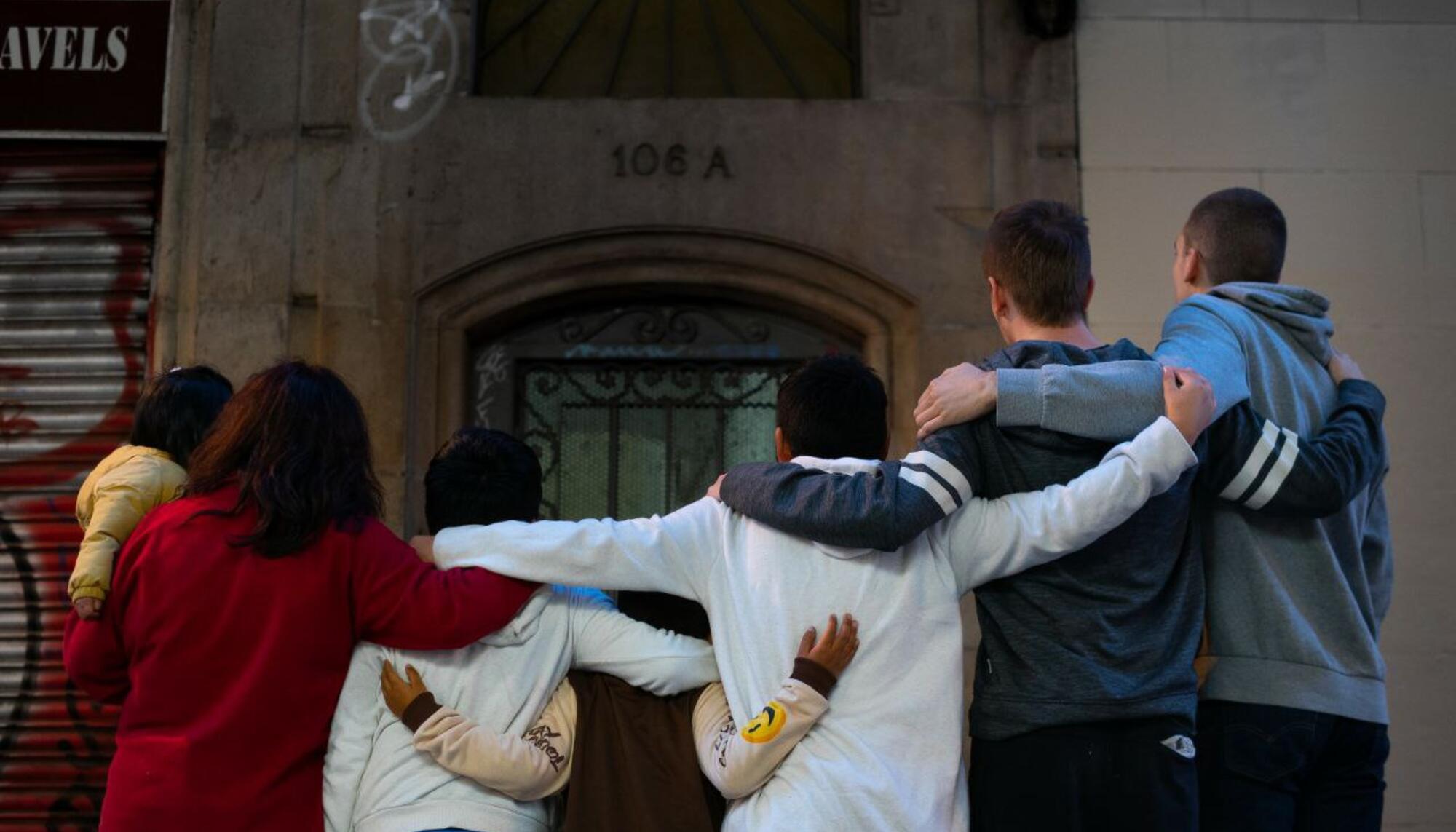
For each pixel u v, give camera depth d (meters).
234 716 2.29
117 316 4.81
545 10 5.11
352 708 2.44
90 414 4.77
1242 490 2.50
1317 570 2.58
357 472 2.52
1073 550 2.34
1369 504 2.81
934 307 4.76
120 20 4.94
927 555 2.40
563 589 2.58
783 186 4.81
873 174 4.83
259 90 4.87
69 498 4.72
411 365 4.70
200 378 3.04
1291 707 2.51
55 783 4.54
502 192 4.79
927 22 4.93
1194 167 4.86
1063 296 2.64
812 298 4.81
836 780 2.27
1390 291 4.80
